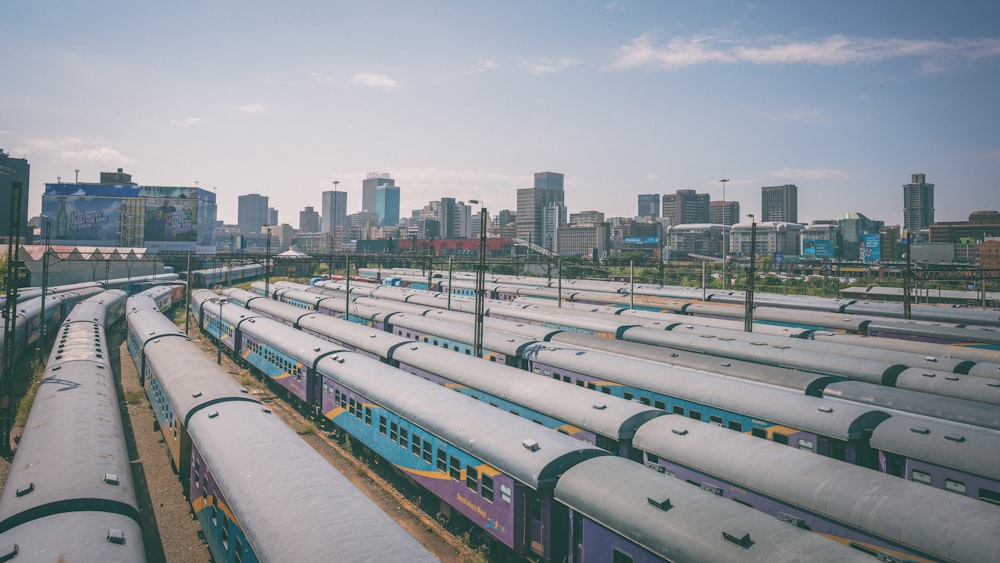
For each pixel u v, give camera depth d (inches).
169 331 1493.6
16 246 1147.9
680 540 498.6
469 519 757.9
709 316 1980.8
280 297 3014.3
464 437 761.6
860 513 542.0
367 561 431.8
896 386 955.3
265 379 1668.3
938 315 1817.2
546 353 1202.6
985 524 485.1
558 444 683.4
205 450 688.4
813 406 773.9
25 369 1694.1
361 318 2080.5
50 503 528.4
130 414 1300.4
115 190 6225.4
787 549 452.4
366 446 1029.2
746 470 636.7
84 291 2851.9
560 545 647.8
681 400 912.9
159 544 764.0
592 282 3245.6
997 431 706.8
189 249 6446.9
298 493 536.4
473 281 3508.9
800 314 1726.1
